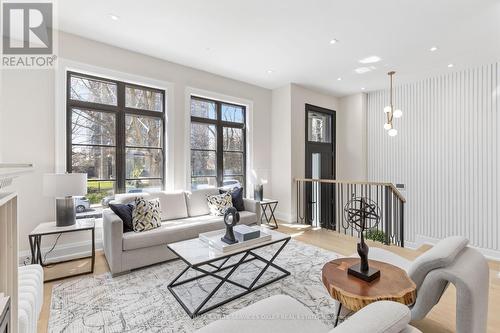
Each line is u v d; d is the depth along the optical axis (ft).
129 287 7.89
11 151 9.29
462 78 14.43
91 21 9.52
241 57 12.66
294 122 16.85
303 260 10.08
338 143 19.92
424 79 15.81
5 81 9.27
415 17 9.08
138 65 12.15
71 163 10.67
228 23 9.62
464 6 8.41
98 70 11.02
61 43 10.20
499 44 11.11
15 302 3.43
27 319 4.24
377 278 5.10
